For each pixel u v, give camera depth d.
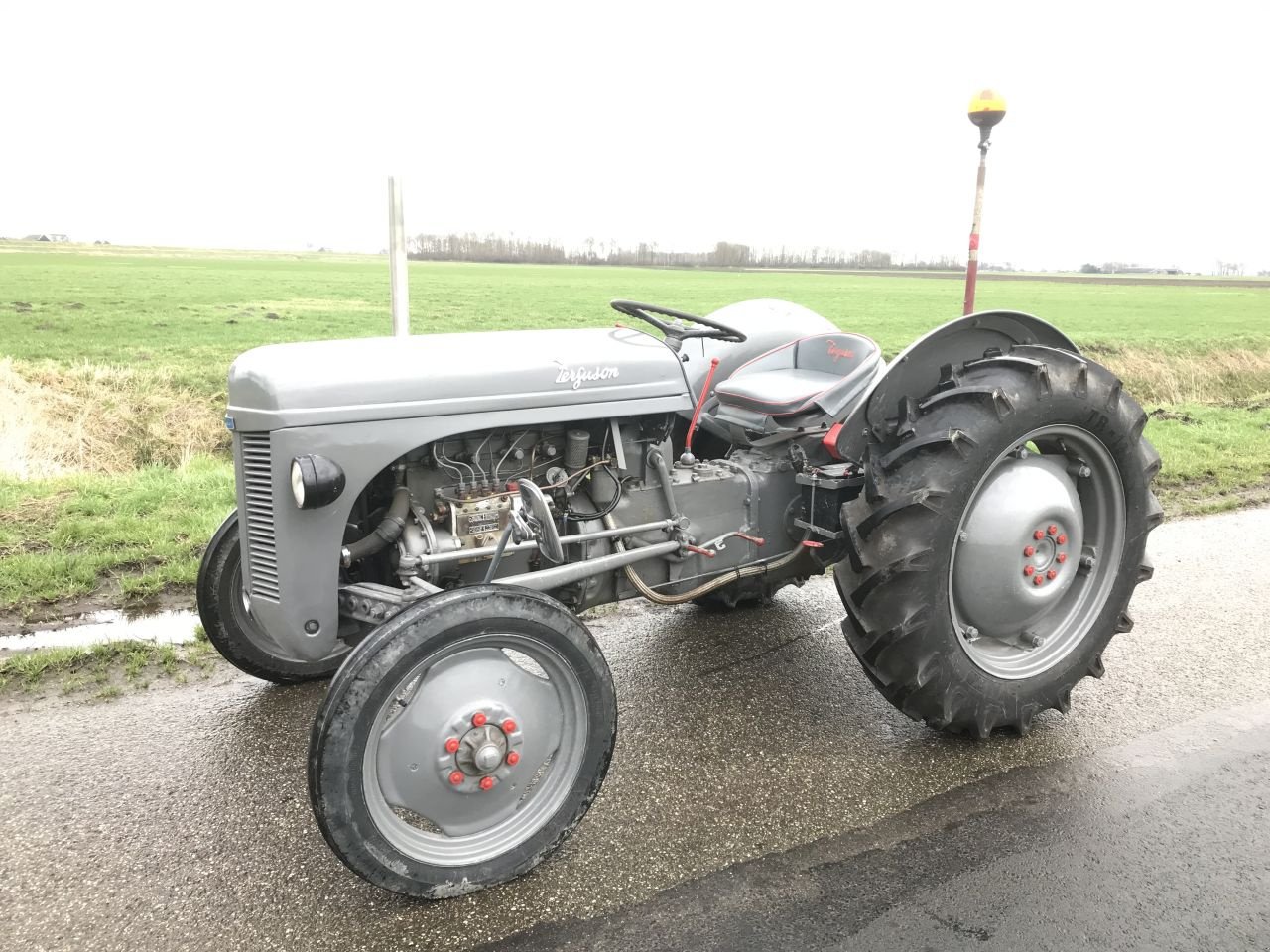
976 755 2.97
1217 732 3.12
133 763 2.83
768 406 3.18
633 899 2.26
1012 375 2.90
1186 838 2.52
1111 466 3.17
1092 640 3.22
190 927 2.14
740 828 2.55
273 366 2.39
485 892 2.29
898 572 2.76
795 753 2.97
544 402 2.69
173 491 5.65
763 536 3.28
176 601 4.04
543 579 2.63
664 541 3.03
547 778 2.43
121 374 10.22
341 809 2.08
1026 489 3.01
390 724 2.21
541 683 2.38
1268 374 13.35
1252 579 4.64
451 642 2.18
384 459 2.46
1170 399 12.24
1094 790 2.76
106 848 2.41
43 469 7.39
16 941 2.07
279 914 2.19
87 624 3.80
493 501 2.67
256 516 2.49
